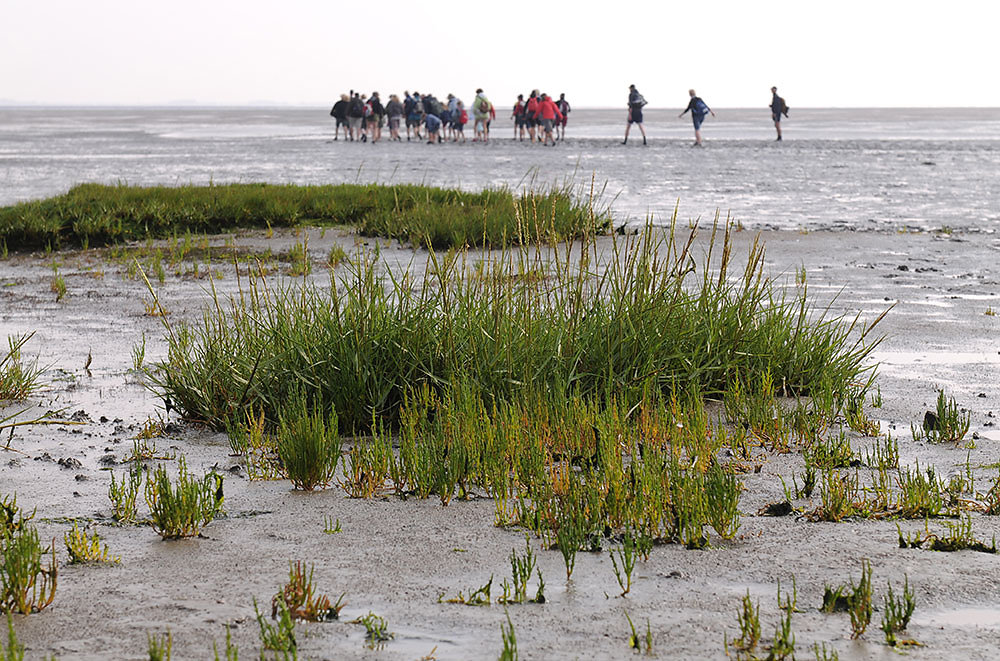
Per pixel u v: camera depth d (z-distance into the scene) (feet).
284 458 21.16
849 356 29.01
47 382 30.09
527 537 17.03
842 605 14.29
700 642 13.15
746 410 25.43
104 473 21.61
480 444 21.18
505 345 25.67
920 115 595.47
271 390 25.77
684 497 17.67
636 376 25.80
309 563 16.34
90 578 15.70
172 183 103.86
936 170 125.49
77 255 59.36
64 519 18.70
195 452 23.31
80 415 26.32
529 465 20.36
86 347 35.01
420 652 12.97
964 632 13.37
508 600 14.62
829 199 88.99
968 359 31.99
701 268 49.67
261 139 223.51
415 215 61.52
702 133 253.65
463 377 24.67
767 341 28.37
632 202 83.97
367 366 25.29
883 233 65.46
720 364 27.55
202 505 18.43
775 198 89.56
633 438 22.18
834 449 21.61
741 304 28.50
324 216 70.85
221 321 28.37
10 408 27.27
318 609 14.20
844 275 48.93
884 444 23.20
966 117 523.70
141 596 14.97
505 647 12.07
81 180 108.78
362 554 16.75
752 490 20.01
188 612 14.37
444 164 129.08
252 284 28.66
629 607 14.34
